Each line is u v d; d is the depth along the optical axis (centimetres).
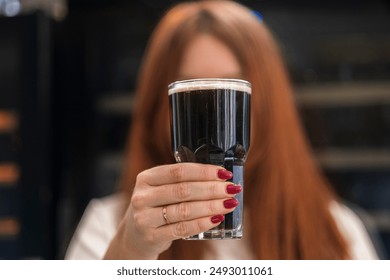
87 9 269
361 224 145
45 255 264
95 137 280
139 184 77
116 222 137
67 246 163
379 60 275
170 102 77
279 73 122
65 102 275
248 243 125
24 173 267
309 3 270
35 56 267
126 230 84
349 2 270
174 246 123
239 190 72
